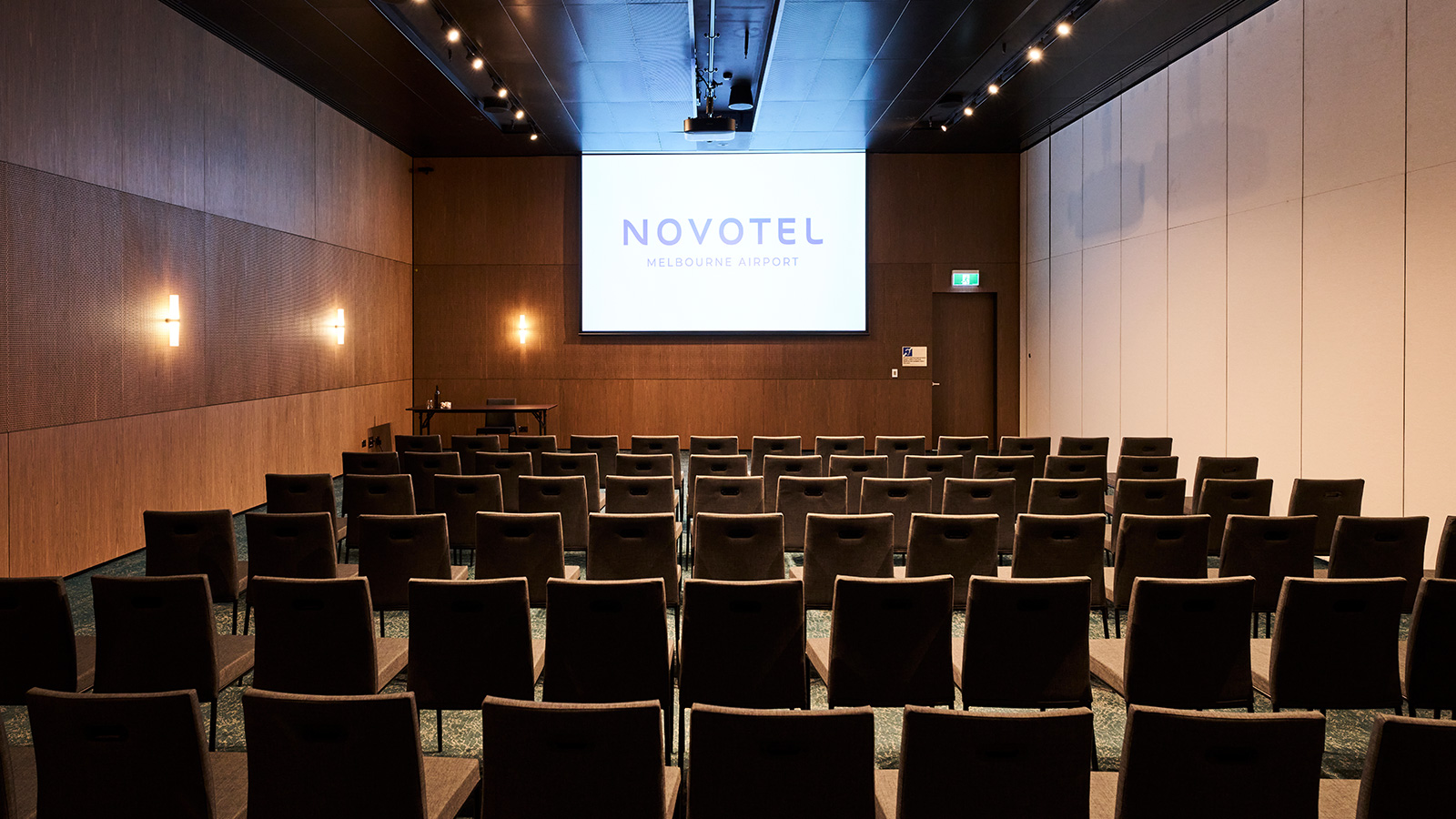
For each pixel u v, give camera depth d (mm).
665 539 4207
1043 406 12289
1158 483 5305
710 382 13109
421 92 9859
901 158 13016
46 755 1979
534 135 11805
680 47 8477
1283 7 7430
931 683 3006
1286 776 1893
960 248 13055
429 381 13109
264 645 3043
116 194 6574
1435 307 6035
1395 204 6340
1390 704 3018
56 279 5984
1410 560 3916
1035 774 1914
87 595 5613
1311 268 7168
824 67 9156
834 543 4105
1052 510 5336
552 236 13055
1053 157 11906
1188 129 8805
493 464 6438
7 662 3000
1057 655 2959
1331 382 6973
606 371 13117
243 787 2291
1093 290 10820
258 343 8633
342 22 7750
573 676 3021
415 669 3025
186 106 7453
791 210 12875
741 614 2965
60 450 6027
